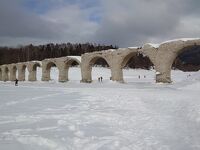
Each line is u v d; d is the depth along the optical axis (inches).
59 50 4776.1
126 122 357.4
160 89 973.2
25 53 4840.1
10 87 1386.6
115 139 267.3
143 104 548.4
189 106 444.5
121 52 1432.1
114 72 1486.2
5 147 242.4
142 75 3097.9
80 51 4702.3
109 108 500.4
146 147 236.1
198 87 914.1
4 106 534.3
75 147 241.4
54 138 274.2
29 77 2345.0
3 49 5098.4
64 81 1898.4
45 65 2134.6
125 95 737.6
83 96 765.9
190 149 226.1
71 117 398.3
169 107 476.1
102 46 4857.3
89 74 1697.8
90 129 316.5
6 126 335.0
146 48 1279.5
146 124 340.8
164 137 271.1
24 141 262.8
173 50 1149.1
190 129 299.4
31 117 398.6
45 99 681.6
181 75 2768.2
